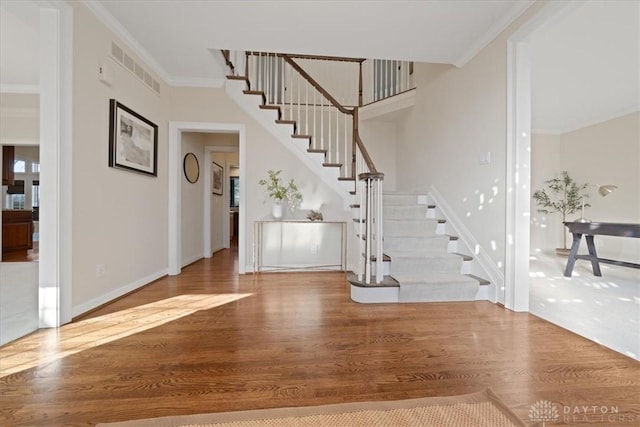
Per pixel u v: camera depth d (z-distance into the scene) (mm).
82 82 2387
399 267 3211
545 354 1826
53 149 2139
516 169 2619
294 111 5238
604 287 3375
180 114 4074
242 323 2309
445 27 2791
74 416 1246
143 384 1480
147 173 3430
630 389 1467
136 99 3227
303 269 4387
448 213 3754
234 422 1225
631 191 4953
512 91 2646
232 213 9000
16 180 8344
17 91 4371
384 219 3846
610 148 5273
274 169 4289
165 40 3066
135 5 2506
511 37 2627
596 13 2629
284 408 1312
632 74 3809
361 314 2541
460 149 3494
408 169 5145
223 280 3770
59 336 2029
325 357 1776
